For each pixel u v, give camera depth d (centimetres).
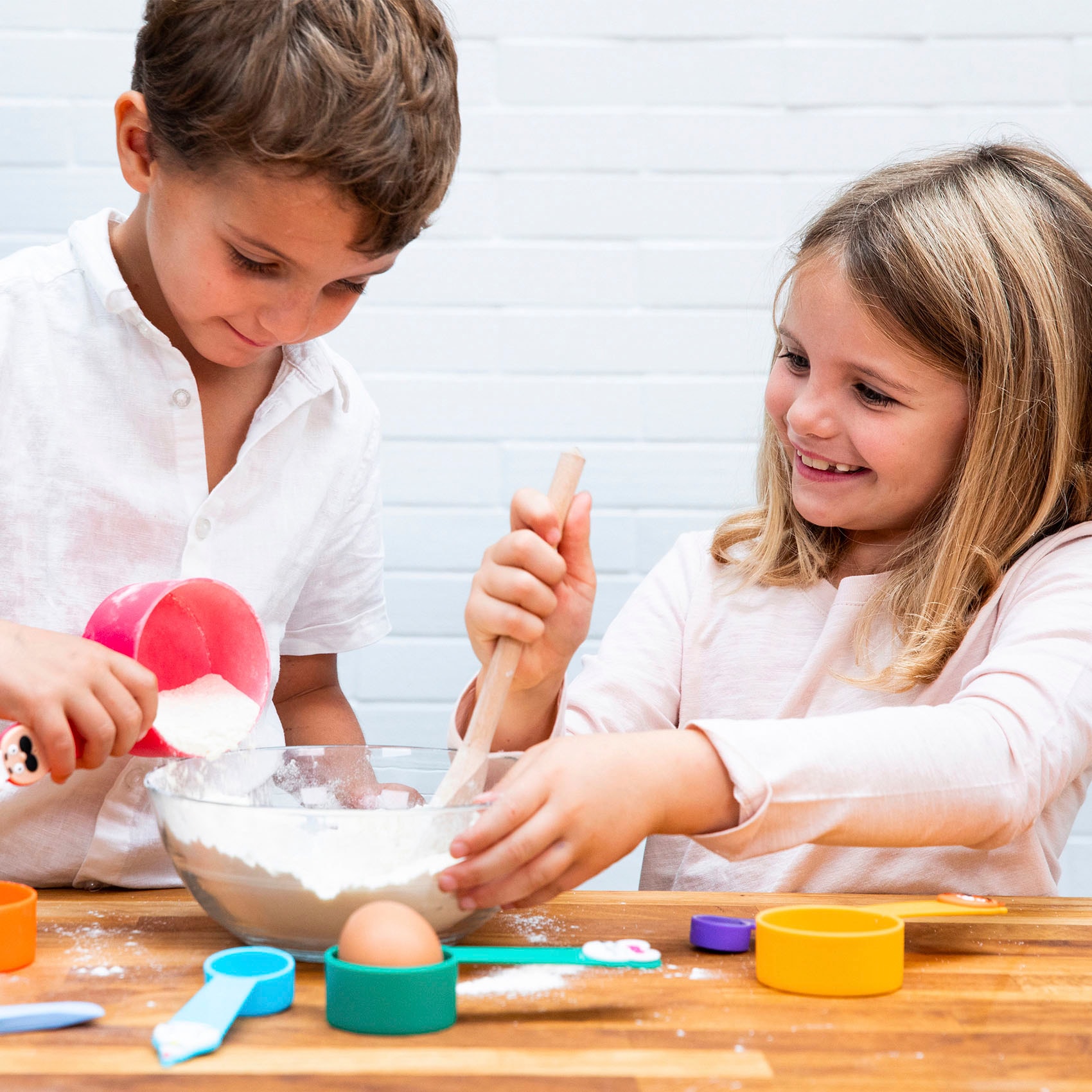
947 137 177
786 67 176
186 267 89
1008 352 107
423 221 90
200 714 86
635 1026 61
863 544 122
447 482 179
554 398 179
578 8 175
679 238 178
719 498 180
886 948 67
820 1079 55
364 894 66
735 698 120
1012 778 82
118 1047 57
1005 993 67
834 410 108
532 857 68
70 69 173
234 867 67
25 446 101
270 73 81
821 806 76
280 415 109
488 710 80
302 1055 56
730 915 82
